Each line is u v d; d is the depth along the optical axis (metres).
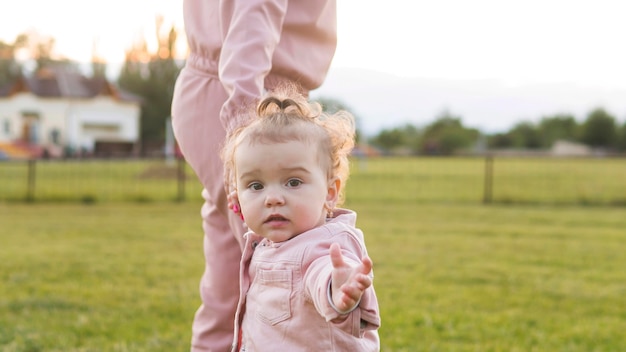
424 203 11.51
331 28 2.29
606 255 6.46
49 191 13.54
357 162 23.27
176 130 2.29
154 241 7.15
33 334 3.66
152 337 3.62
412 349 3.44
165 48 44.53
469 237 7.53
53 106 40.59
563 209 10.69
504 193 13.82
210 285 2.34
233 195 1.84
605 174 20.22
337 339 1.67
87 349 3.38
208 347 2.32
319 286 1.51
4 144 37.41
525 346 3.54
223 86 2.13
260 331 1.73
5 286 4.91
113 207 10.66
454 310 4.29
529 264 5.96
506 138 48.31
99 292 4.74
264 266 1.74
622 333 3.83
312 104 1.88
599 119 48.53
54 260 5.99
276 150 1.68
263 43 1.99
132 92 44.69
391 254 6.38
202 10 2.26
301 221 1.69
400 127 48.12
